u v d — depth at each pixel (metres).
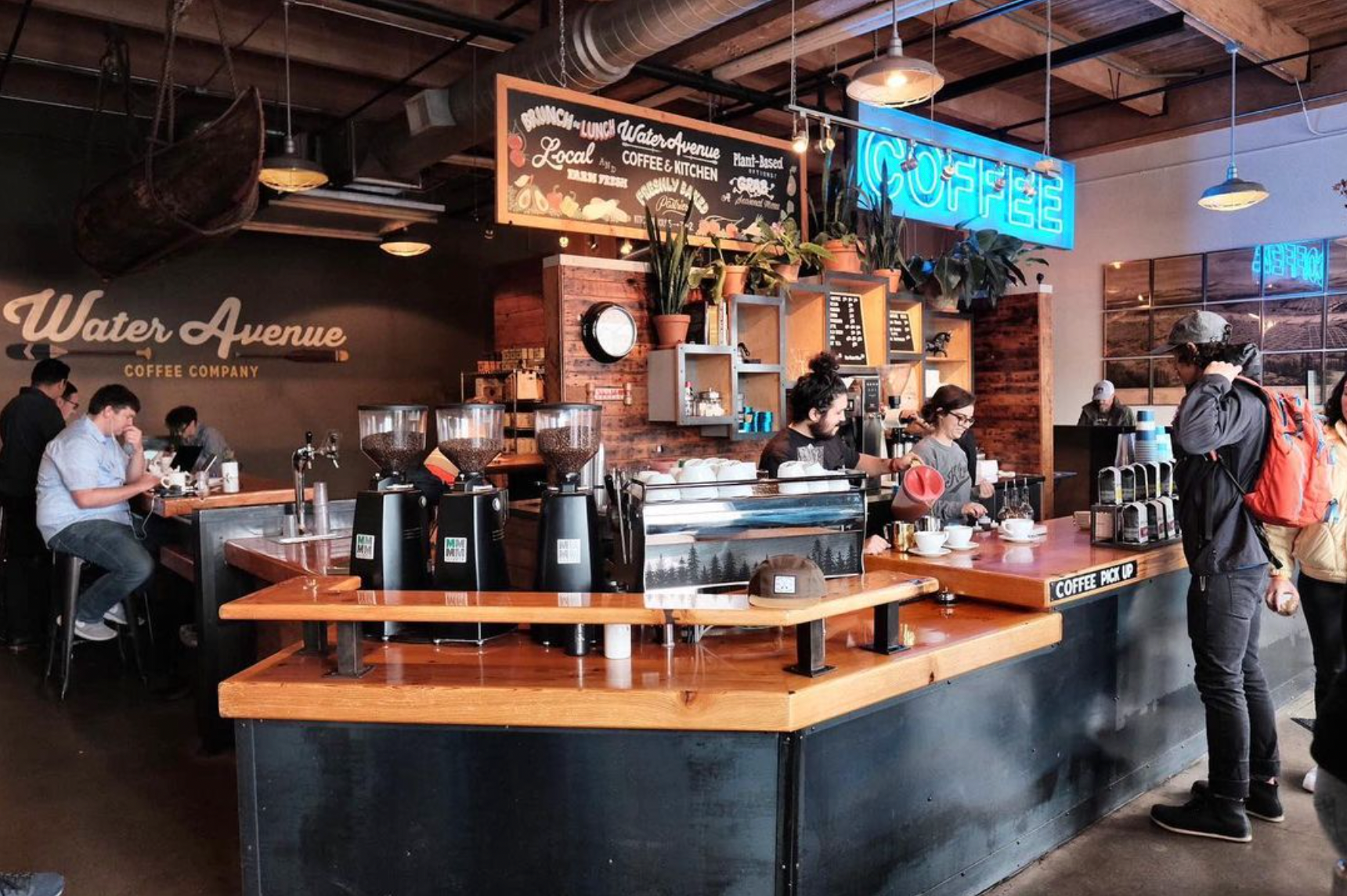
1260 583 2.89
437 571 2.23
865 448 6.00
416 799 2.01
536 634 2.28
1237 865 2.77
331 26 6.58
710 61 6.69
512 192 4.98
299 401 8.83
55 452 4.58
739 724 1.91
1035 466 7.86
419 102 6.38
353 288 9.18
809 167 9.55
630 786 1.97
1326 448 2.89
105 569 5.08
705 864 1.98
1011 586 2.70
